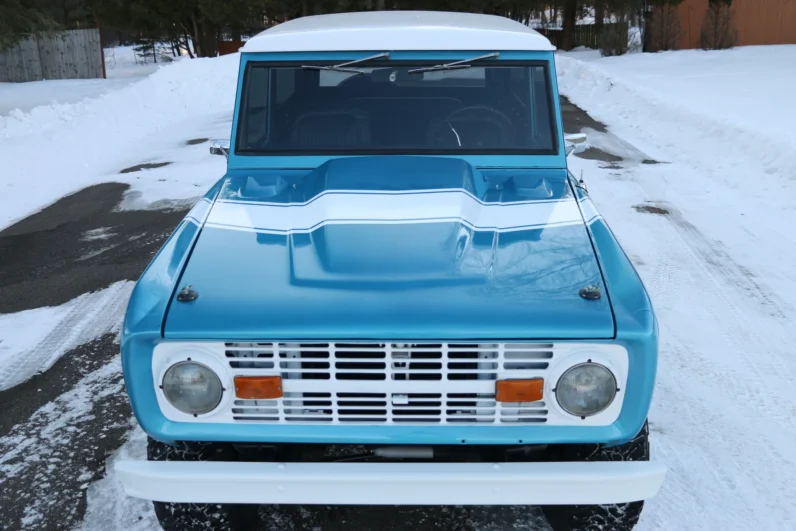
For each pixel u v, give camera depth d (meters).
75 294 5.22
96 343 4.46
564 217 2.81
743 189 7.52
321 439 2.22
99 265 5.79
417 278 2.33
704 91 13.92
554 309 2.20
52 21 14.23
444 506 2.97
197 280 2.38
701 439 3.39
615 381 2.15
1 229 6.86
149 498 2.12
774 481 3.10
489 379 2.19
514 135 3.39
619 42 24.62
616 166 8.69
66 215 7.21
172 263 2.52
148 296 2.31
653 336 2.13
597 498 2.08
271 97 3.40
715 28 23.81
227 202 2.99
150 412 2.21
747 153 8.55
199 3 23.50
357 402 2.21
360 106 3.40
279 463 2.13
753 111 11.09
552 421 2.21
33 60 22.73
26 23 13.20
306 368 2.19
